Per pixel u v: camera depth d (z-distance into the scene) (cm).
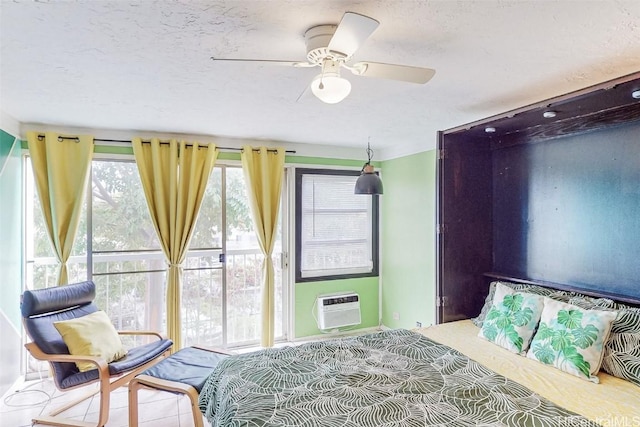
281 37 170
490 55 190
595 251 258
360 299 459
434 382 188
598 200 256
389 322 454
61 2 138
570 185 274
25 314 263
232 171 402
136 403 235
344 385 184
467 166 328
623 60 195
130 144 355
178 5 141
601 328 207
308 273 432
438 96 257
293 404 166
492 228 337
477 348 248
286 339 428
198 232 387
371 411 160
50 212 323
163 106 276
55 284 335
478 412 160
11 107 276
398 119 318
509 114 258
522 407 165
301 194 428
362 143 426
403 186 429
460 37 170
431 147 385
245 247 411
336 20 154
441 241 318
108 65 199
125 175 360
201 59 193
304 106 279
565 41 173
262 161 393
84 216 346
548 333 226
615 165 246
